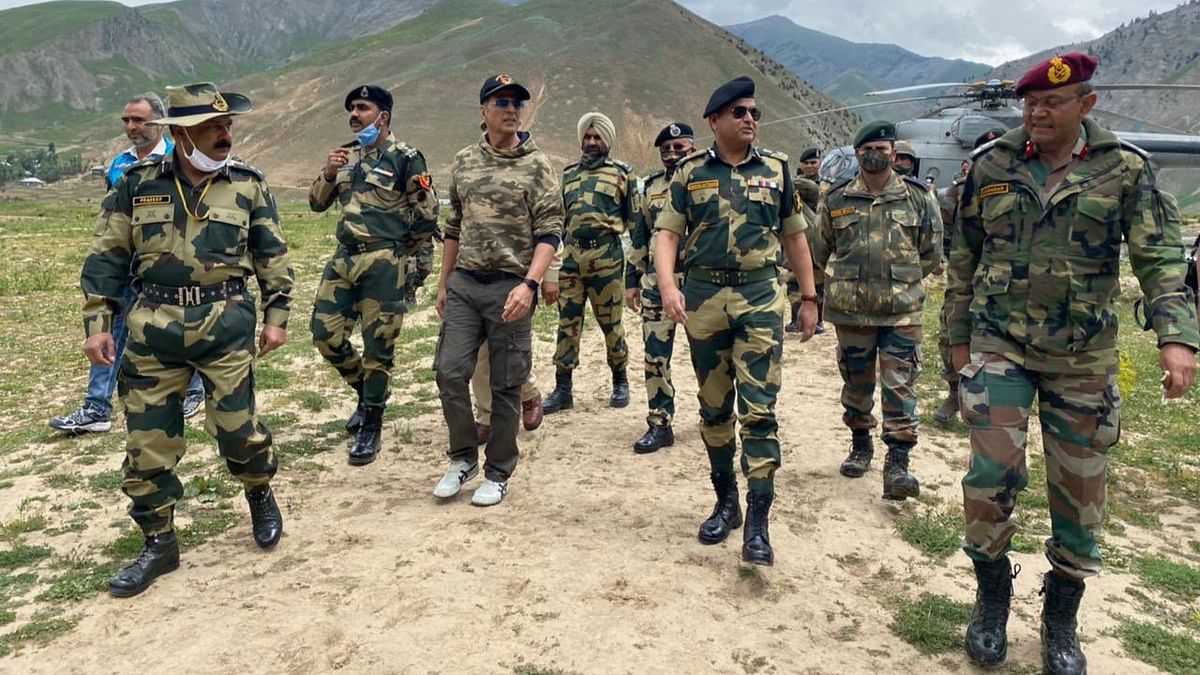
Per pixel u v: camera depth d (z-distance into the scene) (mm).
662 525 4207
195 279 3527
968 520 3098
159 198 3504
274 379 7039
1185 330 2775
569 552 3842
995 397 3059
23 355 8258
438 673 2908
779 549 4008
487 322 4445
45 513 4336
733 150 3830
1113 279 2977
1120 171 2902
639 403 6652
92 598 3428
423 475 4926
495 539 3963
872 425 5117
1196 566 4133
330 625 3178
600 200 6000
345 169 5074
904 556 4035
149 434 3486
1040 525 4457
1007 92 14961
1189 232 17125
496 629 3182
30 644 3090
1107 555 4176
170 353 3506
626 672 2957
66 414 6301
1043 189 2996
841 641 3252
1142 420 6727
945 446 5797
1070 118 2873
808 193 6812
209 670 2906
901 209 4859
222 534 4074
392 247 5070
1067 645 3082
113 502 4504
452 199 4590
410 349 8430
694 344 3918
